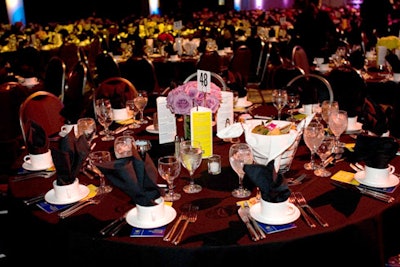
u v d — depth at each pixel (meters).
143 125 2.80
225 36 7.75
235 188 1.85
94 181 1.96
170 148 2.35
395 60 4.06
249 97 7.14
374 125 2.18
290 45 7.46
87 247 1.52
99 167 1.52
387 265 1.92
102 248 1.50
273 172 1.54
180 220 1.59
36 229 1.68
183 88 2.27
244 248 1.43
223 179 1.94
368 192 1.76
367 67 4.96
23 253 1.83
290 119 2.75
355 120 2.56
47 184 1.95
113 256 1.49
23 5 13.52
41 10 14.20
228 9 17.80
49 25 9.81
